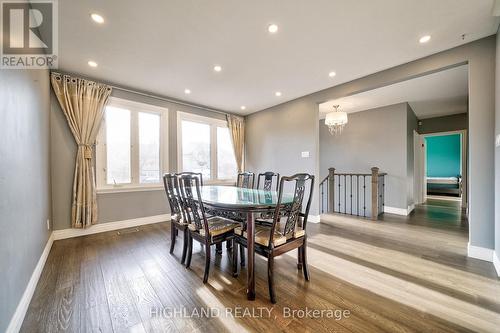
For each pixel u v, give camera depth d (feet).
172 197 8.24
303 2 5.97
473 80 7.75
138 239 10.09
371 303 5.36
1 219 3.94
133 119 12.43
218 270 7.18
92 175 10.69
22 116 5.51
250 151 18.12
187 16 6.50
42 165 7.84
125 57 8.88
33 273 6.00
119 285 6.17
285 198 6.86
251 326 4.59
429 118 19.52
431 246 9.10
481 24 6.84
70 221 10.29
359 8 6.18
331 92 12.25
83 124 10.36
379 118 16.65
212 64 9.50
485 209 7.58
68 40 7.65
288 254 8.55
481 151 7.63
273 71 10.24
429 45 8.04
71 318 4.82
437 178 26.08
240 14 6.43
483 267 7.15
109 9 6.16
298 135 14.29
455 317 4.84
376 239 10.02
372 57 8.91
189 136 15.28
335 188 19.03
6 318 4.06
